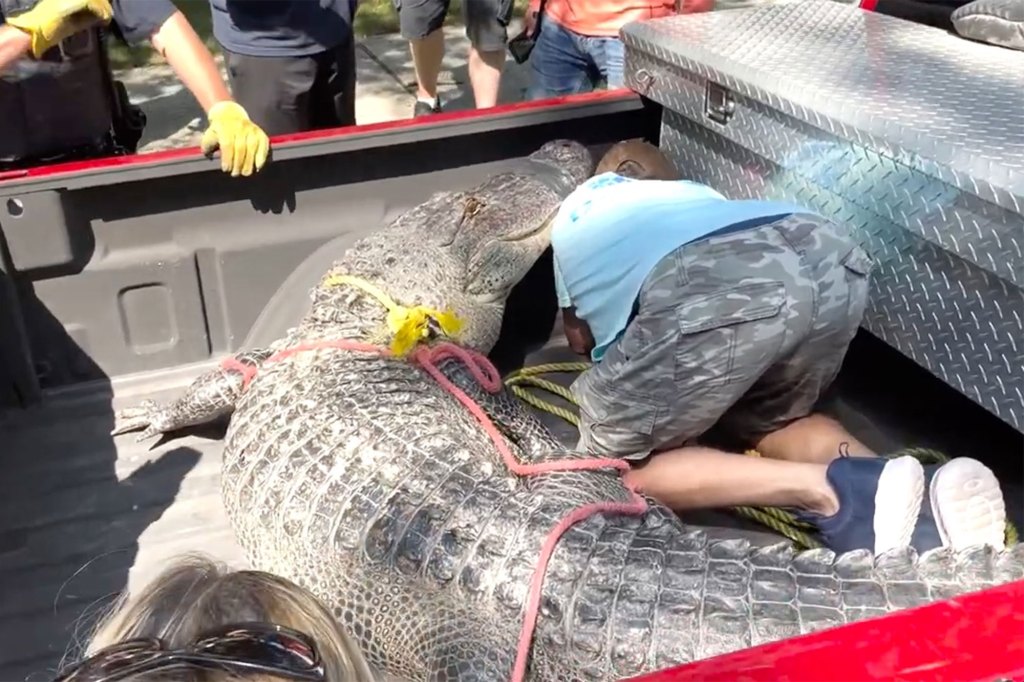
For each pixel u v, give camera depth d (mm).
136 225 2576
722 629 1712
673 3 3680
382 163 2721
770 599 1745
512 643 1835
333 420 2250
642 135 2994
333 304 2613
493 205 2719
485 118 2711
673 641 1721
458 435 2244
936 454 2445
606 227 2355
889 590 1728
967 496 2096
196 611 1020
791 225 2223
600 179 2527
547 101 2822
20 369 2604
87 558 2295
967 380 2051
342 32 3535
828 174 2260
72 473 2523
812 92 2215
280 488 2174
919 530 2146
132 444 2633
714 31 2742
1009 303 1906
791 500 2301
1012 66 2406
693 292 2174
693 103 2633
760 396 2473
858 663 1001
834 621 1689
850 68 2385
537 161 2822
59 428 2623
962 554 1780
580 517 1953
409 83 5922
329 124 3734
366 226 2773
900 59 2461
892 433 2588
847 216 2268
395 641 1982
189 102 5711
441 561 1930
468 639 1866
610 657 1746
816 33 2730
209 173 2568
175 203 2580
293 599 1055
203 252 2656
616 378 2285
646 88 2803
